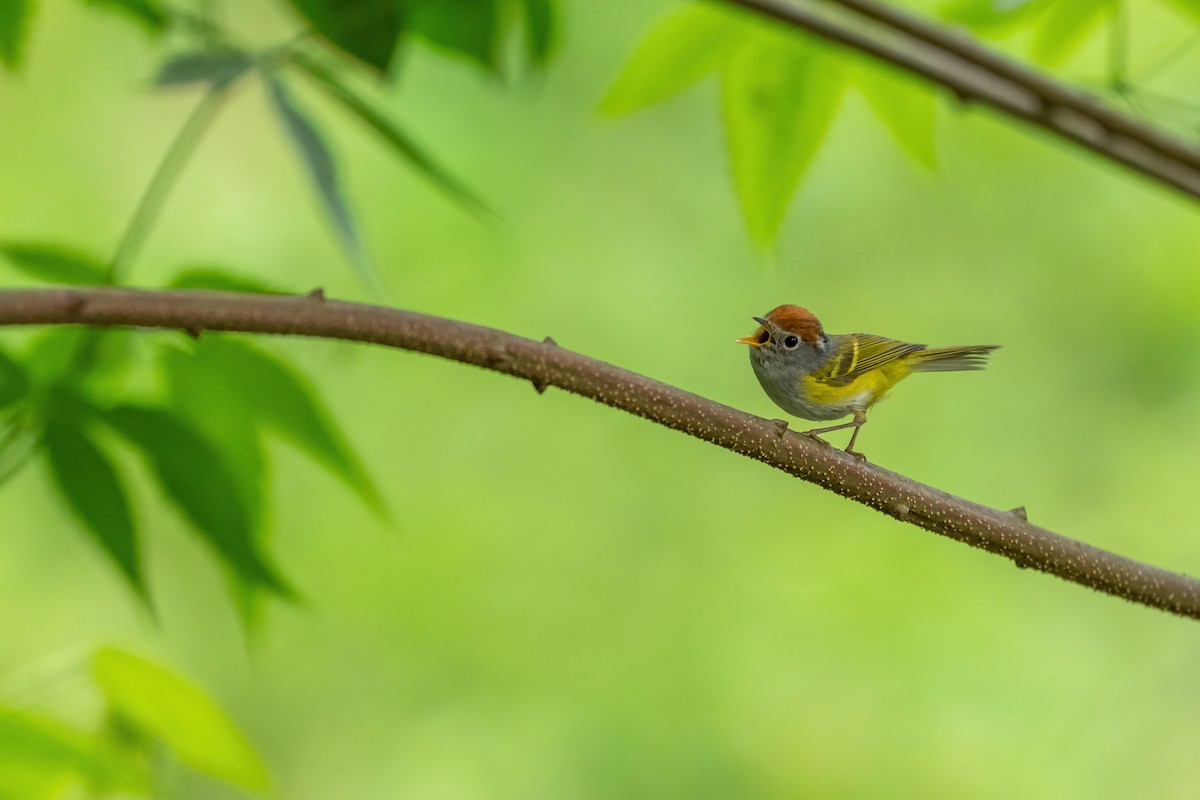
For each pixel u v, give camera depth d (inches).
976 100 225.9
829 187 522.0
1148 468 492.1
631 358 505.4
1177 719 457.1
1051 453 501.4
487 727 491.5
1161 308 502.3
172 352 180.5
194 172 492.7
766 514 527.8
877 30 243.8
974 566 508.1
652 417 171.0
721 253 516.4
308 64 178.2
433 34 249.1
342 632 497.0
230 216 490.0
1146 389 500.1
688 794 481.7
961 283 514.9
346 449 186.9
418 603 498.6
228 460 186.9
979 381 514.9
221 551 186.7
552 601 506.6
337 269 490.6
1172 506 484.4
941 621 496.1
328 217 162.1
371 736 487.8
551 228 507.2
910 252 519.8
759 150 244.4
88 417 174.2
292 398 183.8
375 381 521.3
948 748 477.4
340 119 481.7
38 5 224.5
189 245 483.5
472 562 507.5
